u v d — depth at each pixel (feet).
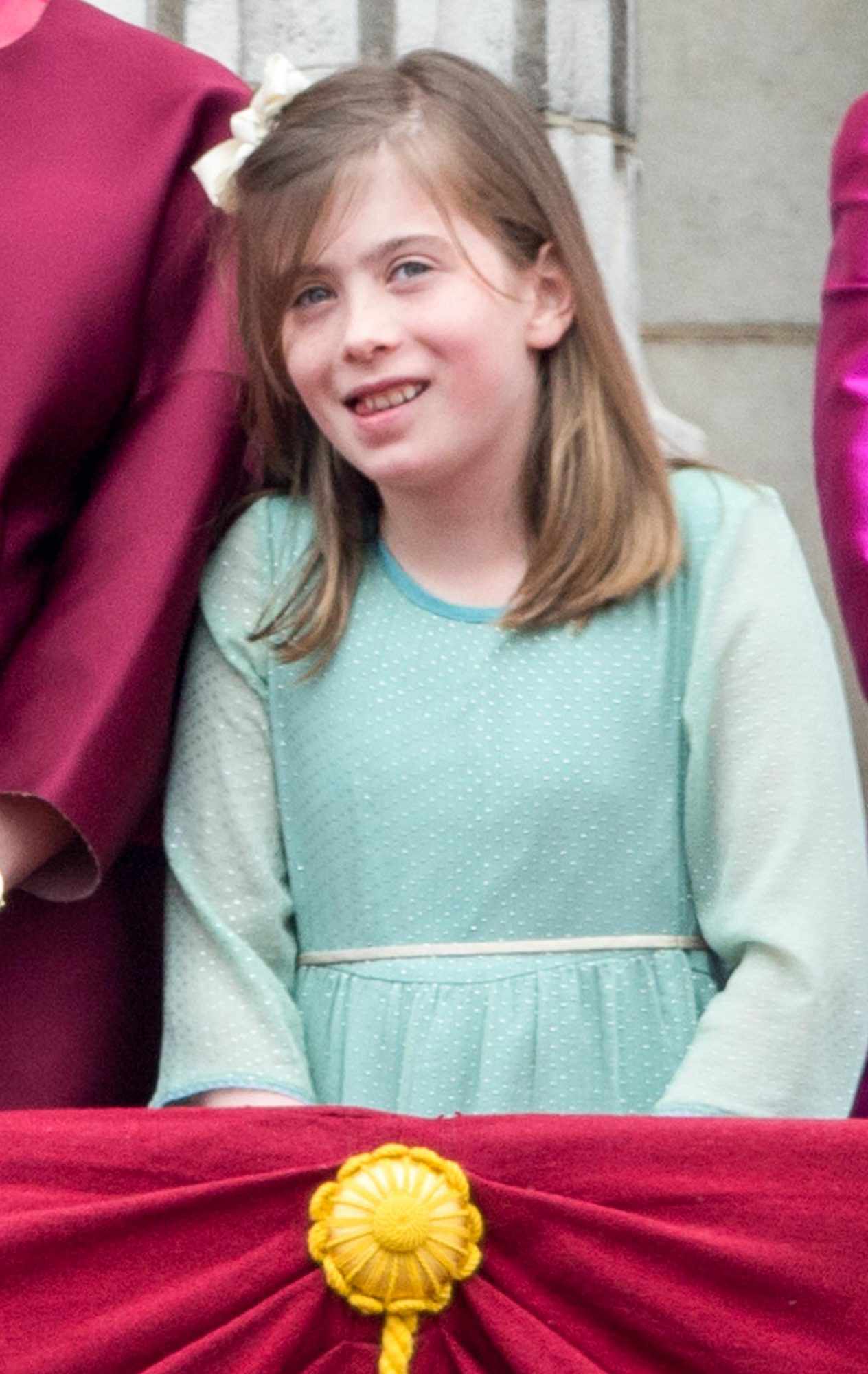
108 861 14.25
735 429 24.40
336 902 14.47
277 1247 11.51
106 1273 11.46
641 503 14.82
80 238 15.24
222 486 15.25
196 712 14.98
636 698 14.47
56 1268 11.44
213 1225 11.53
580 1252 11.44
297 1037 14.15
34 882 14.52
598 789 14.28
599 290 15.11
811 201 24.66
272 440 15.31
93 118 15.67
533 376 14.97
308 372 14.35
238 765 14.79
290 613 14.92
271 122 14.98
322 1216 11.46
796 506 24.34
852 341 18.20
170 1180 11.62
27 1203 11.59
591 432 14.87
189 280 15.64
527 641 14.57
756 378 24.47
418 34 21.29
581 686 14.46
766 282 24.54
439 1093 13.79
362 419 14.25
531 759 14.29
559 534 14.71
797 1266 11.39
